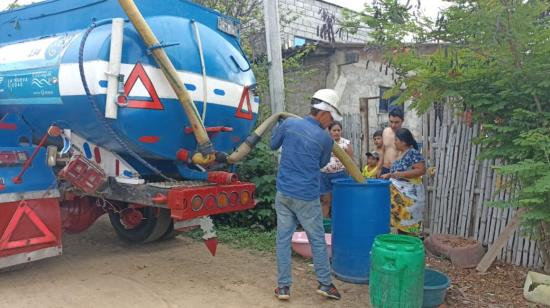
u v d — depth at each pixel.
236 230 6.42
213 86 4.69
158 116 4.25
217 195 4.42
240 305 4.09
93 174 4.35
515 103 4.39
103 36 4.05
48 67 4.35
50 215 4.48
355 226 4.47
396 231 5.59
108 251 5.63
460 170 5.91
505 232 5.07
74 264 5.08
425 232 6.32
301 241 5.30
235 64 5.09
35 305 3.92
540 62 4.12
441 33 4.38
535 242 5.16
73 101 4.16
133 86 4.07
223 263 5.23
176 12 4.76
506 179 4.94
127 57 4.07
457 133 5.93
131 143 4.24
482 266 5.12
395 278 3.51
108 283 4.51
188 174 4.81
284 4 13.56
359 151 8.49
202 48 4.69
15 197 4.25
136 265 5.10
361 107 8.45
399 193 5.38
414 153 5.39
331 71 11.20
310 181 4.12
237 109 5.01
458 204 5.95
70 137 4.52
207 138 4.38
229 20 5.43
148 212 5.62
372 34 4.68
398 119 6.14
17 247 4.24
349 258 4.54
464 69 4.37
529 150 4.14
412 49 4.57
